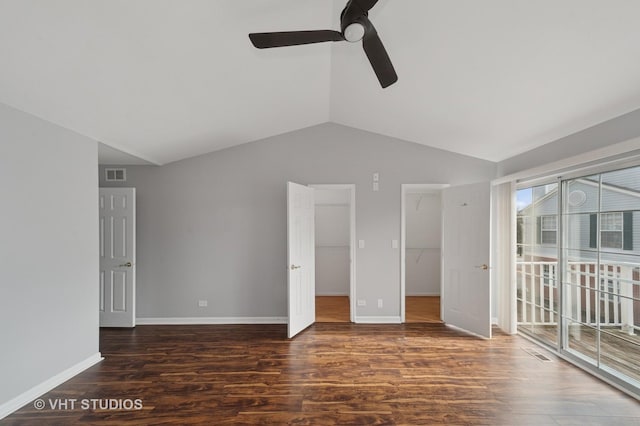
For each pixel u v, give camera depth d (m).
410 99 3.17
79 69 2.07
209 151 4.38
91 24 1.71
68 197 2.85
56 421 2.23
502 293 4.04
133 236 4.15
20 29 1.66
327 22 2.15
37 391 2.53
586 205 2.93
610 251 2.67
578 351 3.07
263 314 4.40
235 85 2.78
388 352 3.37
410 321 4.46
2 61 1.87
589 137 2.79
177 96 2.72
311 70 2.84
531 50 2.03
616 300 2.62
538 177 3.54
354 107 3.72
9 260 2.34
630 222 2.47
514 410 2.34
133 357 3.26
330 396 2.53
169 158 4.25
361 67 2.75
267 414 2.30
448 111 3.23
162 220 4.38
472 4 1.76
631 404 2.40
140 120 3.00
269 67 2.61
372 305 4.42
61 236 2.77
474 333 3.92
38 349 2.55
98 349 3.18
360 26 1.53
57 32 1.72
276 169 4.43
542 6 1.66
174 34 1.93
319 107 3.85
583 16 1.67
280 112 3.67
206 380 2.78
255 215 4.41
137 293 4.36
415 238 6.20
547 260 3.52
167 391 2.60
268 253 4.41
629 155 2.41
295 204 3.97
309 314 4.26
